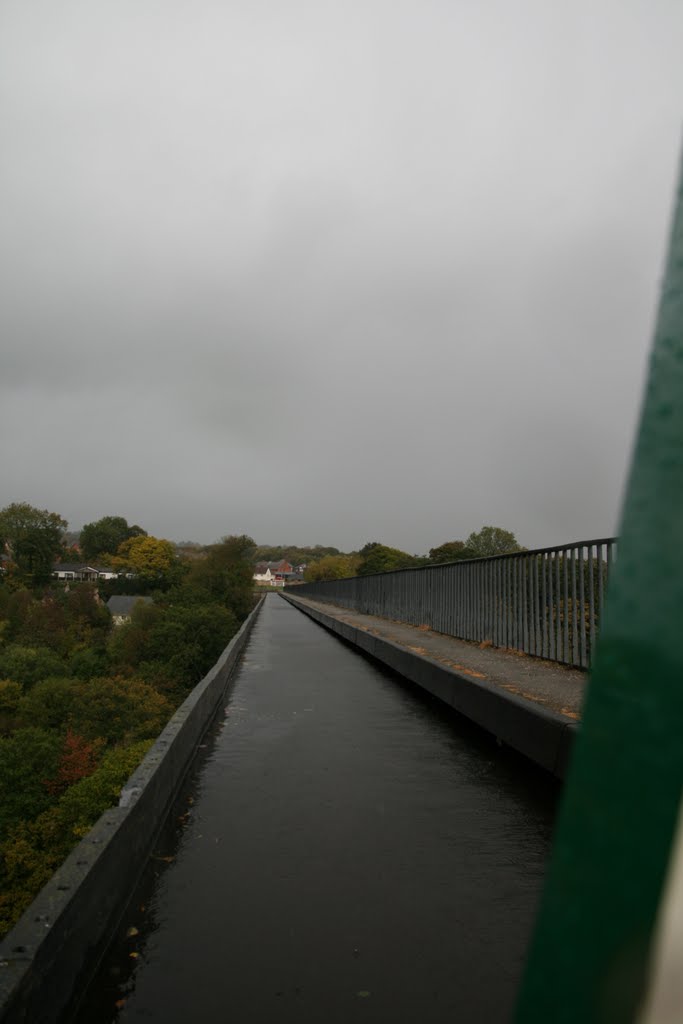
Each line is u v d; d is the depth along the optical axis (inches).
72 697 1840.6
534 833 191.3
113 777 1037.8
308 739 307.9
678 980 13.9
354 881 159.9
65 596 3666.3
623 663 17.5
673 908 14.1
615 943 15.3
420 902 149.5
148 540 5880.9
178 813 207.5
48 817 982.4
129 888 149.1
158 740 218.5
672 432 18.3
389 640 570.9
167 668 2034.9
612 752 17.2
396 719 354.3
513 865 169.5
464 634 589.6
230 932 136.3
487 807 213.8
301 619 1574.8
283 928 137.9
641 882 15.0
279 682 495.2
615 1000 14.9
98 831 137.7
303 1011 110.8
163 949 129.7
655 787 15.4
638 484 18.8
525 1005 17.5
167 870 166.1
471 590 571.2
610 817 16.6
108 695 1728.6
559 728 219.6
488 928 138.2
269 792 229.1
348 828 194.9
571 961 16.4
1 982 83.7
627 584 18.2
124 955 127.6
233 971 122.4
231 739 308.2
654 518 17.9
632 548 18.3
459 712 343.3
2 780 1295.5
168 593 2723.9
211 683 352.8
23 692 2126.0
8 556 4660.4
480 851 178.4
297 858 173.5
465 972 122.4
